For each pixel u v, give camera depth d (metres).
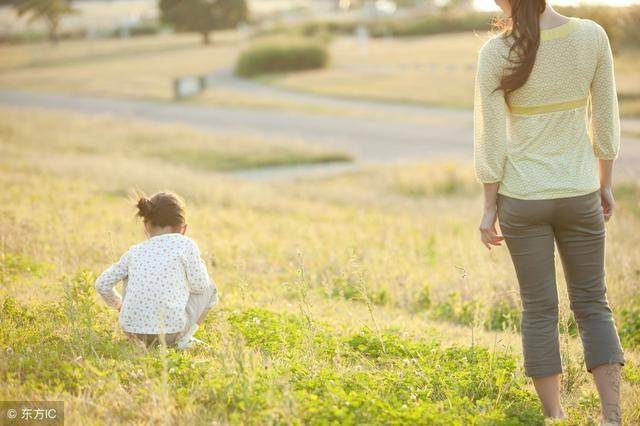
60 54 88.50
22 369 4.51
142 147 30.48
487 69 4.18
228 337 4.65
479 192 22.89
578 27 4.14
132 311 5.26
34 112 40.38
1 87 57.19
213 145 31.06
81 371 4.53
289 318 6.50
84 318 5.40
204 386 4.33
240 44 91.94
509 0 4.18
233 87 55.56
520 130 4.24
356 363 5.45
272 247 11.41
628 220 14.98
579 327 4.46
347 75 57.47
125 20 119.00
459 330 7.53
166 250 5.38
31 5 104.44
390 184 23.95
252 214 15.53
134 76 64.25
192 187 18.39
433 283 9.52
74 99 50.28
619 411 4.30
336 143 32.66
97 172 20.12
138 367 4.60
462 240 12.96
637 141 28.53
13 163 20.73
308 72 60.66
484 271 9.02
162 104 47.56
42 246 9.20
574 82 4.15
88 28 118.50
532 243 4.26
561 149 4.20
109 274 5.38
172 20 95.31
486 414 4.27
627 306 8.14
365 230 14.50
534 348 4.34
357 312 7.79
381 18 99.38
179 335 5.38
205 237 11.20
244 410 4.00
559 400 4.48
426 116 39.34
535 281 4.30
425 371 4.94
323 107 43.44
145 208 5.52
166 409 3.96
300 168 27.75
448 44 75.44
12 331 5.26
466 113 40.09
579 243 4.30
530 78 4.13
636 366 5.82
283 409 3.87
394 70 58.19
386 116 39.44
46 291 6.85
